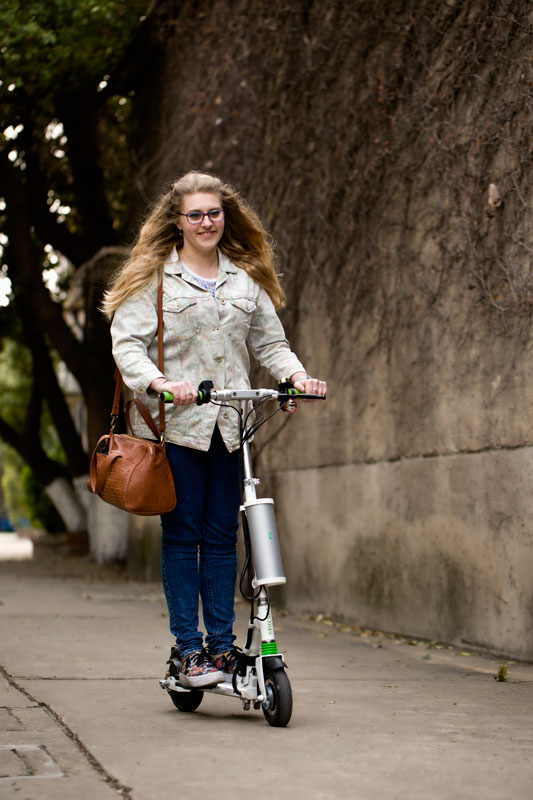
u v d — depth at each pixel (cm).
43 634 903
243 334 574
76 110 1672
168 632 945
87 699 601
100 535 1942
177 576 564
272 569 521
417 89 925
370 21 1000
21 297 1966
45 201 1877
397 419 985
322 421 1145
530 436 776
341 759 456
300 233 1157
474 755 468
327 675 736
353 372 1070
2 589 1417
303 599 1194
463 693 662
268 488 1287
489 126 820
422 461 941
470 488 861
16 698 596
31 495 2683
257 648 531
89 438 1897
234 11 1271
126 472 543
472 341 855
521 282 782
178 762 447
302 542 1199
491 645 833
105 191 1850
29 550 3152
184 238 567
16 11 1345
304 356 1177
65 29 1391
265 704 529
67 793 399
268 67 1200
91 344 1884
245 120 1257
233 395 518
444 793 402
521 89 780
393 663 803
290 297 1187
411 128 937
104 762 447
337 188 1071
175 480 559
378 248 1006
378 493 1023
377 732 519
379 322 1012
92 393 1895
